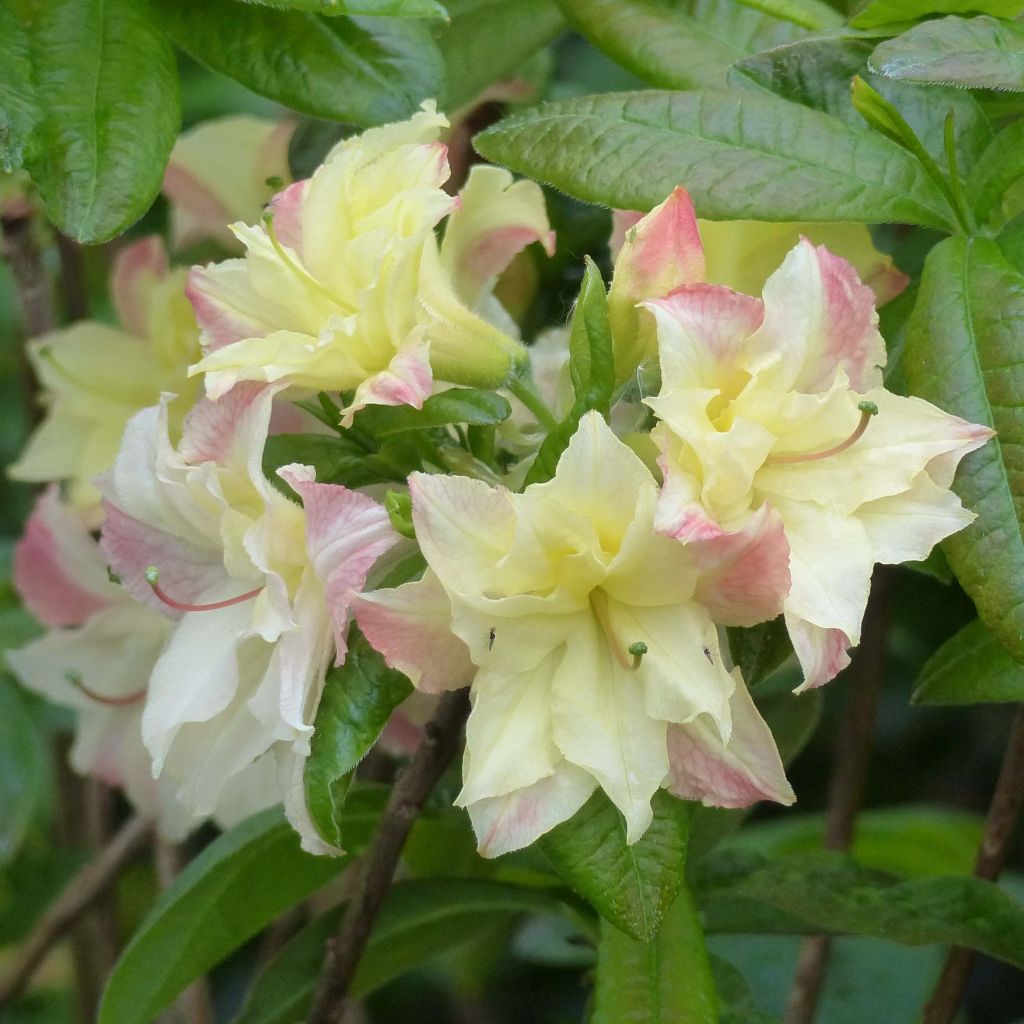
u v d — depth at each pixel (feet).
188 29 1.62
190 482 1.48
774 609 1.43
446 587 1.42
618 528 1.44
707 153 1.55
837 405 1.46
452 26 1.77
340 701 1.47
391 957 1.80
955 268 1.53
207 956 1.73
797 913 1.70
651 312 1.46
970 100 1.60
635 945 1.58
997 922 1.67
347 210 1.51
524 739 1.44
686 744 1.46
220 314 1.53
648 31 1.72
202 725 1.51
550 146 1.57
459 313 1.53
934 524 1.46
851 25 1.62
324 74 1.62
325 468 1.55
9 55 1.55
